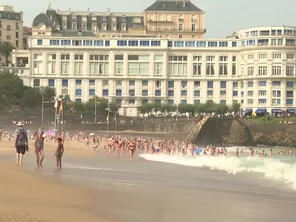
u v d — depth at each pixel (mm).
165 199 44812
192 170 76562
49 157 87312
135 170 73438
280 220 37938
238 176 68188
